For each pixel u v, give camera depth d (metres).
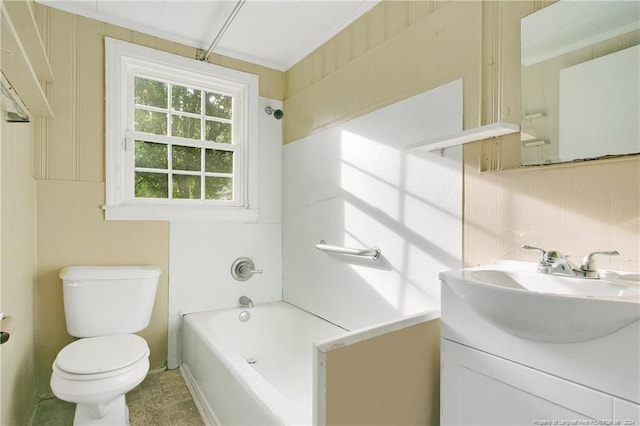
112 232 2.08
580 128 1.12
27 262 1.69
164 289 2.25
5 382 1.33
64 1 1.91
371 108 1.92
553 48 1.19
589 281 1.00
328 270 2.23
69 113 1.95
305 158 2.47
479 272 1.18
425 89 1.62
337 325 2.14
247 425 1.31
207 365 1.79
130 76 2.20
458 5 1.49
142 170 2.23
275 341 2.46
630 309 0.75
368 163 1.93
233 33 2.26
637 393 0.77
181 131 2.40
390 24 1.82
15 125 1.45
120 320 1.88
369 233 1.92
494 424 1.05
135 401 1.89
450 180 1.51
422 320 1.29
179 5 1.95
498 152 1.34
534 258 1.24
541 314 0.85
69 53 1.95
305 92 2.48
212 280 2.42
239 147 2.59
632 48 1.03
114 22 2.08
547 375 0.92
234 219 2.50
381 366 1.16
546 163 1.20
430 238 1.59
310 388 1.99
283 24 2.15
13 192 1.43
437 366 1.34
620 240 1.05
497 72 1.35
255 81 2.59
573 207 1.15
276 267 2.70
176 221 2.29
